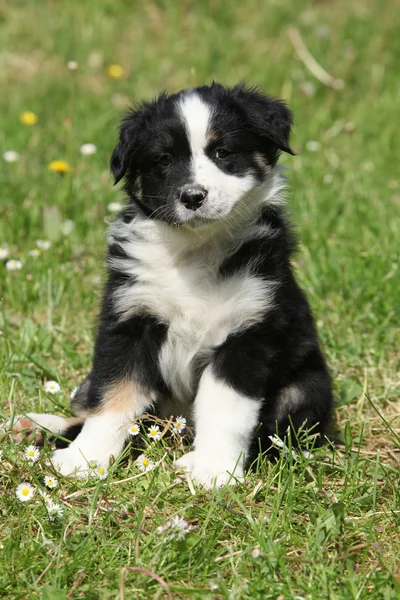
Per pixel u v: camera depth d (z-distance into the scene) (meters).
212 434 4.86
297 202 8.71
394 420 5.67
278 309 5.06
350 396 5.93
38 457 4.73
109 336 5.17
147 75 12.35
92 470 4.70
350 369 6.39
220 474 4.70
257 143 5.28
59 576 3.80
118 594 3.74
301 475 4.58
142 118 5.30
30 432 5.21
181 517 4.23
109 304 5.21
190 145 5.09
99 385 5.12
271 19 13.75
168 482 4.61
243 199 5.19
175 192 5.00
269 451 5.23
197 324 5.14
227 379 4.96
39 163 9.55
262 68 12.38
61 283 7.27
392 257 7.64
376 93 12.11
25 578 3.80
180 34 13.67
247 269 5.11
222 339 5.12
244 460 4.93
